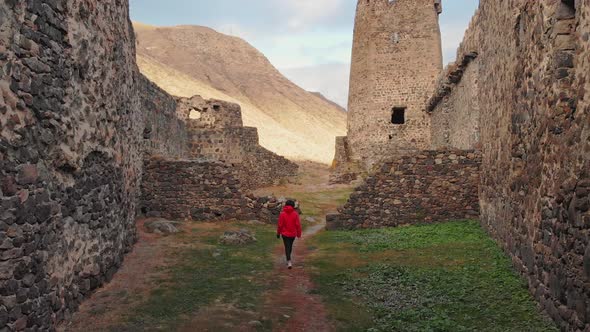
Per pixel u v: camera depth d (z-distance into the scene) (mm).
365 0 30453
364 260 10016
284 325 6430
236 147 25016
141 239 11508
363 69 30438
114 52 8711
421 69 29219
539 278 7039
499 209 10414
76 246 6703
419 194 14094
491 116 11648
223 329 6152
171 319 6430
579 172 5645
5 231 4781
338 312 6949
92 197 7383
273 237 12758
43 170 5648
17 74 5070
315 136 77250
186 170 14914
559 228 6246
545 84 6965
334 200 22078
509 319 6469
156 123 17672
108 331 5984
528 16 7945
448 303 7168
